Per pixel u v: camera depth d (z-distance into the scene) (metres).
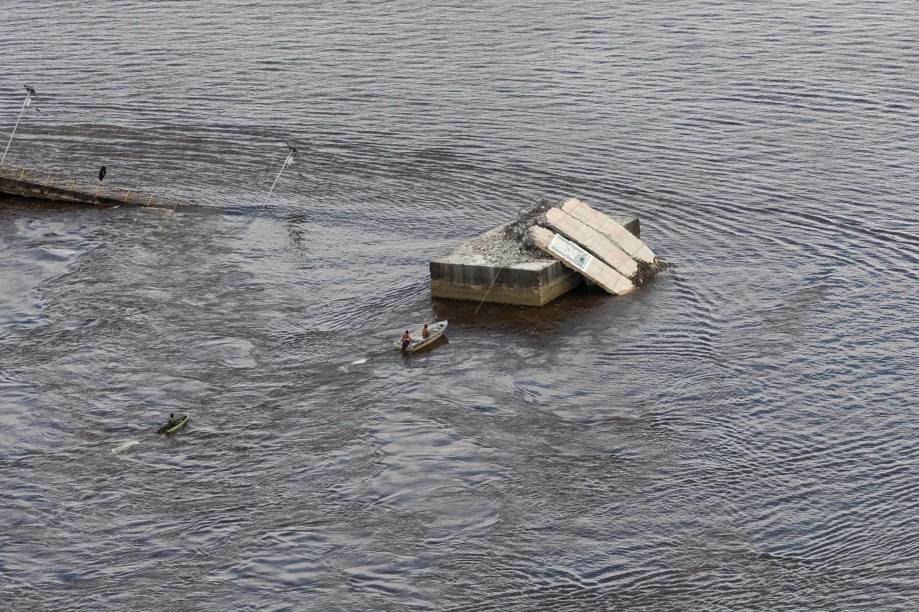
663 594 172.88
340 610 171.50
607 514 189.50
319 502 194.62
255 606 173.12
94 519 193.12
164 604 174.00
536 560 180.12
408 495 195.38
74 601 175.38
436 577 177.12
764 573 176.12
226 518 191.75
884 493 191.62
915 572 174.50
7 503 197.88
